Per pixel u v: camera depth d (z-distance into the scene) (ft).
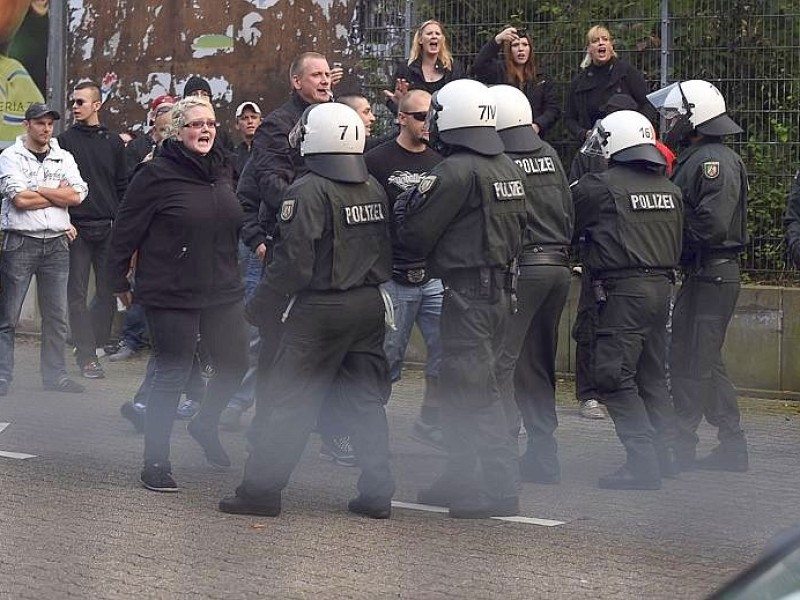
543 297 32.07
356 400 29.63
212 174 32.19
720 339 35.42
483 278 29.30
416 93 34.01
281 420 29.22
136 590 23.86
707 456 36.32
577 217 33.53
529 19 50.83
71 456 35.70
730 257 35.42
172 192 31.55
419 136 34.04
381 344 30.04
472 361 29.60
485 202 29.07
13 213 45.83
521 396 33.58
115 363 53.83
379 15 54.13
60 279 46.62
